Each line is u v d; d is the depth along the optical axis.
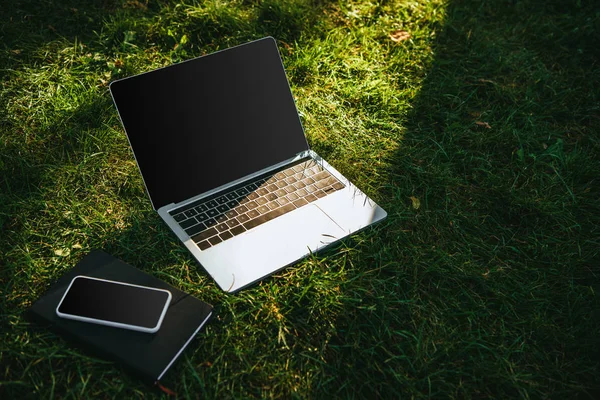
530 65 2.99
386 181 2.30
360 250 1.96
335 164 2.35
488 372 1.66
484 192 2.28
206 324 1.70
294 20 3.04
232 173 2.00
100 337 1.55
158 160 1.88
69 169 2.20
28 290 1.77
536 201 2.21
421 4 3.29
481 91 2.83
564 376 1.66
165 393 1.53
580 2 3.39
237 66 2.01
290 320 1.76
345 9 3.20
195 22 2.97
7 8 2.88
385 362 1.67
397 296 1.86
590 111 2.74
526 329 1.79
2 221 1.95
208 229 1.87
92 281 1.65
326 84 2.76
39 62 2.70
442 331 1.75
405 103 2.67
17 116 2.41
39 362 1.57
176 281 1.83
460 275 1.92
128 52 2.80
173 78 1.90
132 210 2.07
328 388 1.61
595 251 2.06
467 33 3.13
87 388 1.53
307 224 1.93
